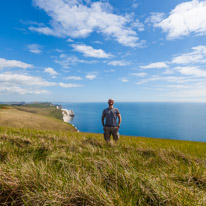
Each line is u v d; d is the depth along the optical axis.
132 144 5.30
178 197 1.66
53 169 2.52
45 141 4.76
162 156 3.62
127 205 1.50
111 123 6.66
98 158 3.20
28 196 1.52
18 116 45.28
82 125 194.12
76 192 1.64
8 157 2.89
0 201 1.63
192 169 2.65
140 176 2.09
